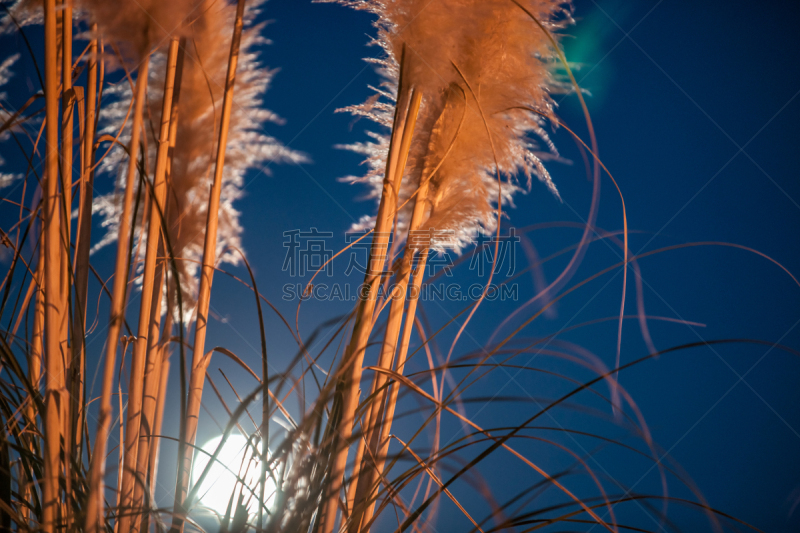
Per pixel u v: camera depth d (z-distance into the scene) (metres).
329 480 0.72
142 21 0.74
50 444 0.64
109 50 0.78
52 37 0.64
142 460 0.76
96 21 0.73
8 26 0.75
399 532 0.71
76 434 0.73
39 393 0.69
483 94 0.87
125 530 0.72
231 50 0.80
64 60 0.71
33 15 0.74
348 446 0.73
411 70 0.79
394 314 0.81
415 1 0.79
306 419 0.69
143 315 0.76
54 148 0.64
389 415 0.81
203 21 0.85
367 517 0.78
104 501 0.71
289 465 0.72
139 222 0.86
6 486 0.70
